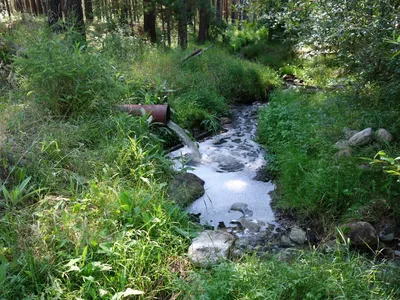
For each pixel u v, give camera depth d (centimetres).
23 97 472
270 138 540
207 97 686
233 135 620
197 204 405
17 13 920
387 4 414
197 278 263
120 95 531
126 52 767
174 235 313
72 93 454
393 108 472
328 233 346
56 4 729
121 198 314
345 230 329
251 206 405
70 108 461
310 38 529
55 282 238
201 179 450
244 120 693
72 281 250
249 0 482
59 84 451
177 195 395
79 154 383
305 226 364
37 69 450
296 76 914
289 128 532
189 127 606
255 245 337
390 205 343
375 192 358
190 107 632
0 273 228
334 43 523
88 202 318
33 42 490
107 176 353
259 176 472
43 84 443
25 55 553
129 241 285
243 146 571
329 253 300
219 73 805
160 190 372
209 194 426
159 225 308
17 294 233
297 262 287
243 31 1641
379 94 494
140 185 370
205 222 373
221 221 377
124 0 1148
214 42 1482
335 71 792
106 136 427
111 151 396
